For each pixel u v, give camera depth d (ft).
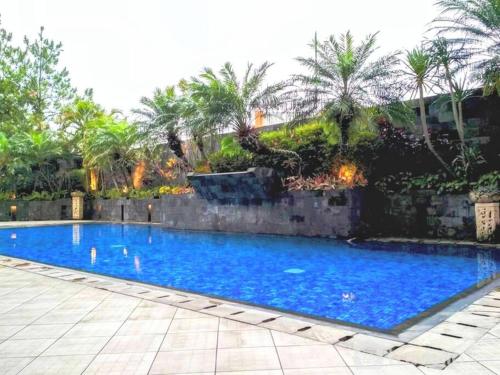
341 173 46.14
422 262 28.55
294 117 48.11
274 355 10.64
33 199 88.17
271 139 55.77
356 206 42.50
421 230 42.09
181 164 73.92
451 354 10.34
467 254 31.17
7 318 14.70
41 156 89.20
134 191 79.15
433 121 45.73
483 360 9.95
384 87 43.14
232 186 51.47
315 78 46.21
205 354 10.84
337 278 24.34
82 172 90.79
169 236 51.62
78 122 101.55
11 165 88.99
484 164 40.81
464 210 39.29
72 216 84.69
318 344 11.39
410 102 47.42
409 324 13.48
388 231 44.47
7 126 105.50
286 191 47.37
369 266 27.81
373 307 17.53
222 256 34.53
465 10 38.70
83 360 10.64
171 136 64.95
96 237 53.42
